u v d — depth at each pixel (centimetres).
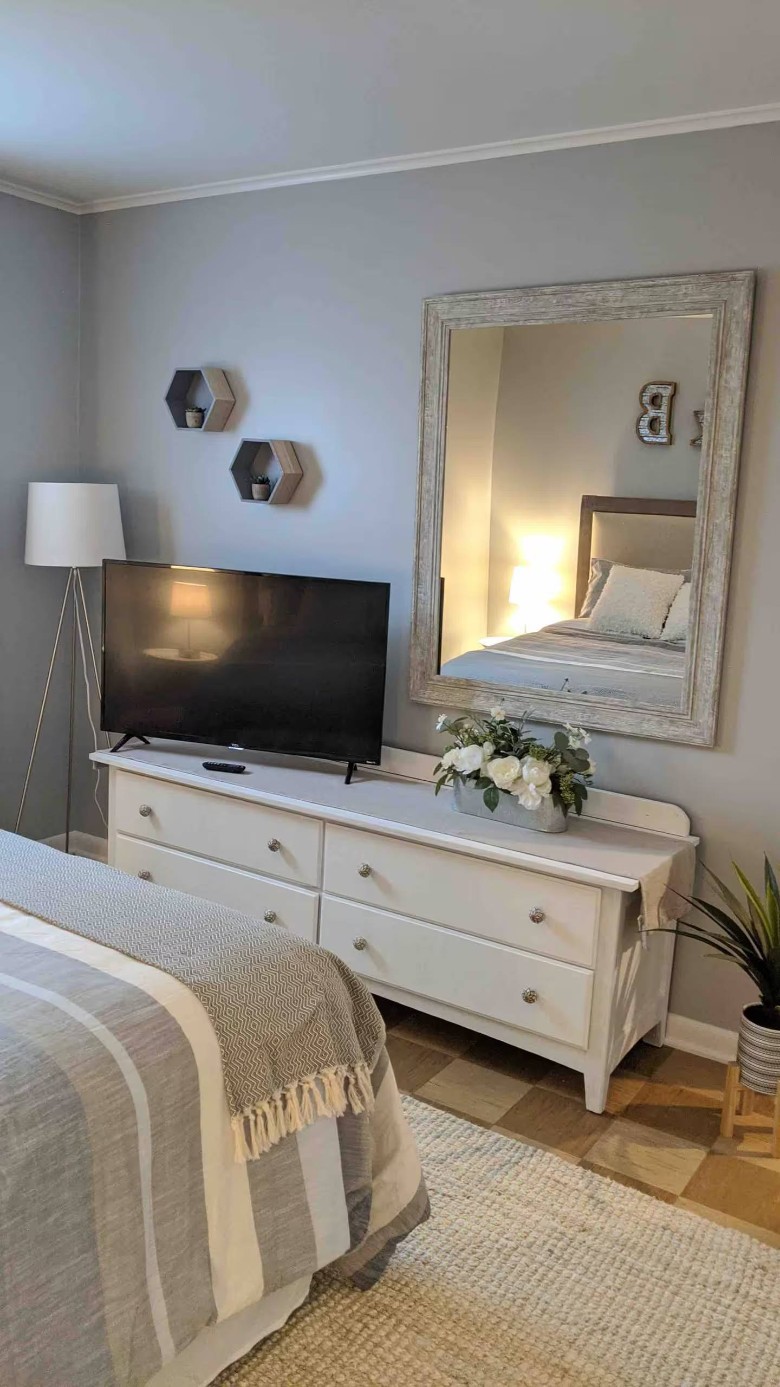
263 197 350
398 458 331
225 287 364
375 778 335
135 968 182
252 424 364
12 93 276
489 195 304
